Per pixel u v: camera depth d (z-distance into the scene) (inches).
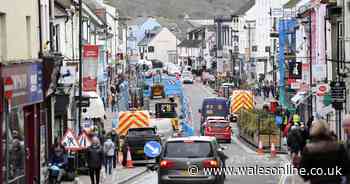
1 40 1250.0
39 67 1416.1
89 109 2169.0
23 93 1253.1
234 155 2292.1
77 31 2659.9
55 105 1871.3
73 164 1540.4
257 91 5009.8
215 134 2837.1
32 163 1381.6
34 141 1387.8
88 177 1652.3
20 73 1231.5
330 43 2524.6
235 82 5679.1
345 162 661.3
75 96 2097.7
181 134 2765.7
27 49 1438.2
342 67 2308.1
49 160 1605.6
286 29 3489.2
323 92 2267.5
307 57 2933.1
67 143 1465.3
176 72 7022.6
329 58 2514.8
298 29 3334.2
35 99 1363.2
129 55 6697.8
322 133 665.6
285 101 3346.5
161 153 1286.9
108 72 4060.0
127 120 2399.1
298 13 3267.7
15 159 1190.3
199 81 7426.2
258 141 2524.6
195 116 4077.3
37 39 1524.4
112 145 1758.1
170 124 2588.6
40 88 1421.0
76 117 2151.8
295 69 3097.9
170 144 1285.7
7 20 1269.7
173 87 4697.3
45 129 1576.0
